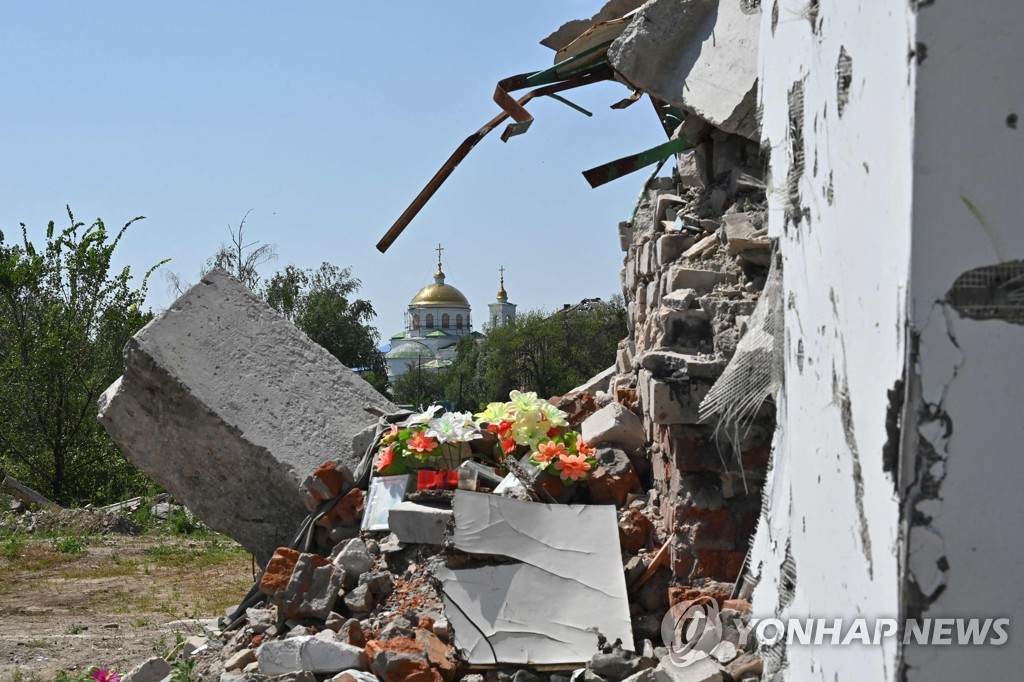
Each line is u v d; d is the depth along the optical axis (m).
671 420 4.65
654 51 5.54
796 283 2.49
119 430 7.61
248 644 5.55
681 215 6.02
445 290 107.00
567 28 6.96
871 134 1.83
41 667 7.59
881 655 1.77
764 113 2.94
